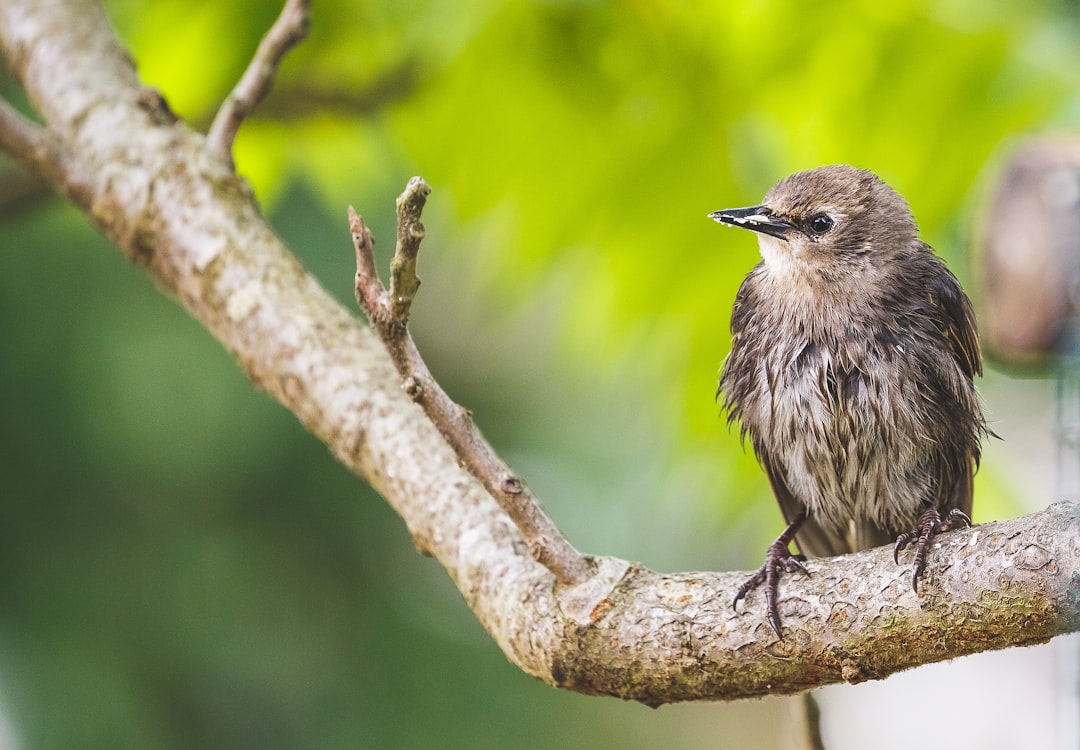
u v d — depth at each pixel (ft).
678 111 34.22
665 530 41.83
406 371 17.95
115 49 26.53
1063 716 27.76
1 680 48.34
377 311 17.66
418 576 54.60
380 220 45.44
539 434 51.24
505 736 54.13
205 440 48.42
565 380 47.55
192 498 50.49
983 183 32.07
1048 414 37.65
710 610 18.16
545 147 34.55
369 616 53.26
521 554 20.02
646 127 34.40
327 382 22.57
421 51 32.55
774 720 67.67
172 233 24.07
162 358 47.70
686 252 34.35
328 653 52.42
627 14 33.19
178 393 47.96
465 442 18.24
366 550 53.57
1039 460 37.58
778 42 33.45
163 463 48.49
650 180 34.40
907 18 32.68
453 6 32.83
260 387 23.56
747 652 17.89
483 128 34.47
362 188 37.35
